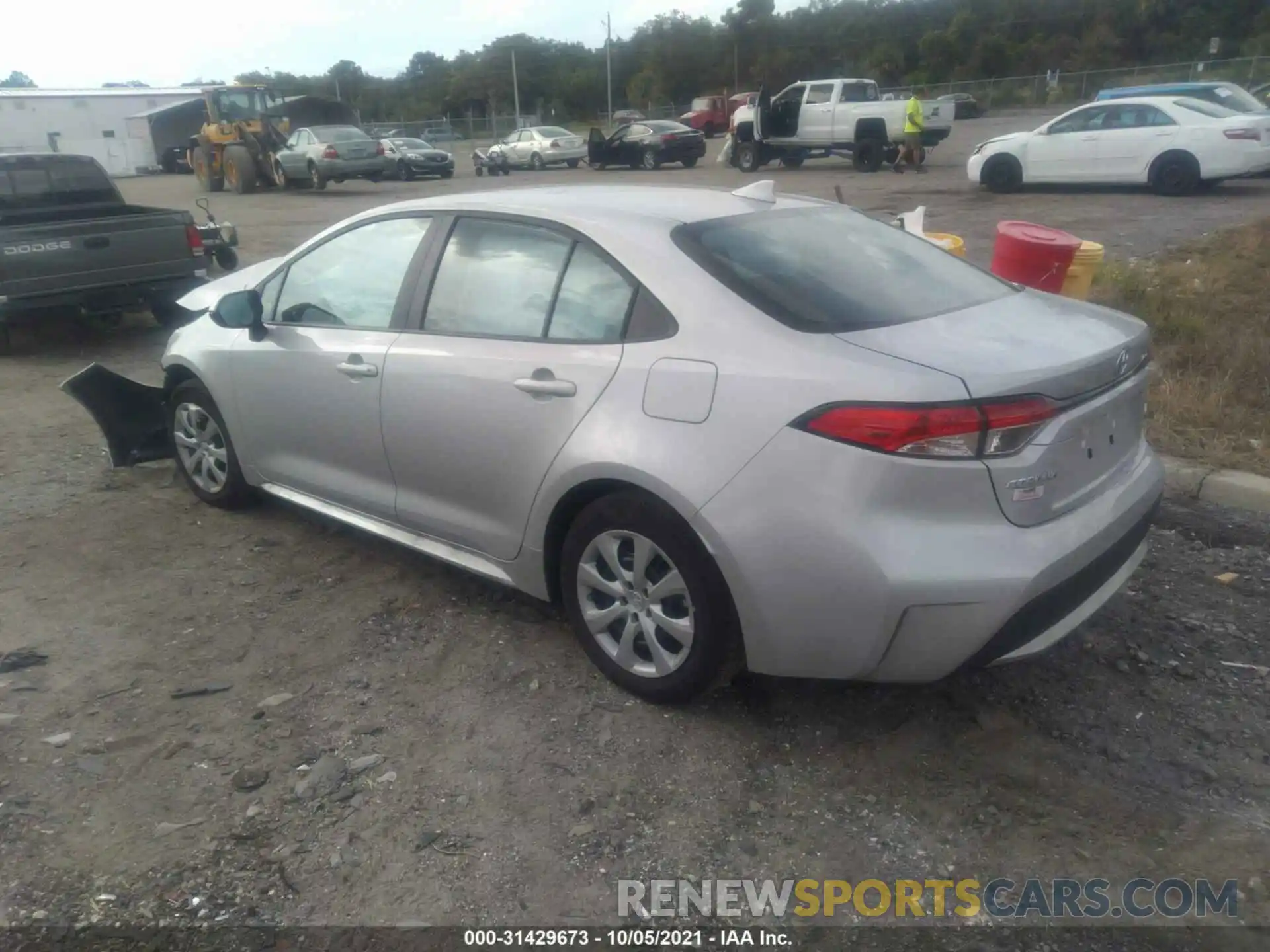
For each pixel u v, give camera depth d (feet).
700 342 10.91
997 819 10.17
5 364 30.09
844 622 10.07
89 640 13.82
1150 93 61.11
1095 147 55.42
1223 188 56.39
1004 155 58.44
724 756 11.14
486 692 12.42
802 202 13.97
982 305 11.92
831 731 11.51
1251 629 13.44
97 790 10.81
